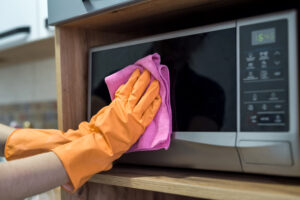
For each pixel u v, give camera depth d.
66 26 0.74
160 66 0.63
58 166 0.53
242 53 0.56
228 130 0.57
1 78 2.02
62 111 0.72
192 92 0.62
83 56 0.78
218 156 0.59
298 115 0.50
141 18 0.70
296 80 0.51
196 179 0.56
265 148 0.52
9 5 1.33
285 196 0.43
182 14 0.69
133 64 0.67
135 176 0.60
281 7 0.67
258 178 0.56
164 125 0.60
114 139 0.57
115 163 0.74
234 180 0.55
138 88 0.61
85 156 0.55
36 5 1.20
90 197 0.74
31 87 1.83
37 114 1.80
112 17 0.69
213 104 0.59
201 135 0.60
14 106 1.93
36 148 0.65
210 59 0.60
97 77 0.76
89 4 0.64
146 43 0.70
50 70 1.73
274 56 0.53
